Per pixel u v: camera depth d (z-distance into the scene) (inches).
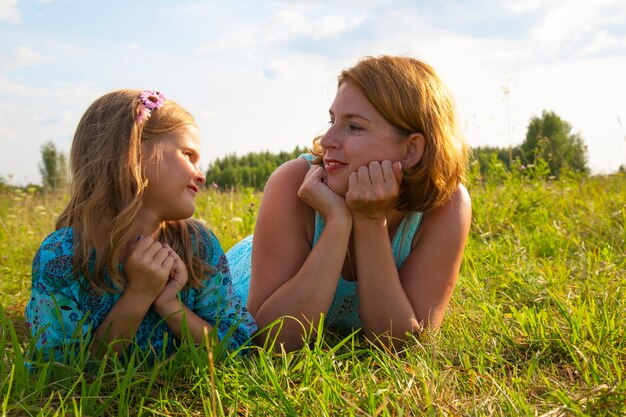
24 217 291.4
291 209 103.3
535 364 79.1
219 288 92.4
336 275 96.2
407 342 94.9
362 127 92.4
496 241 173.2
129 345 83.1
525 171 256.2
